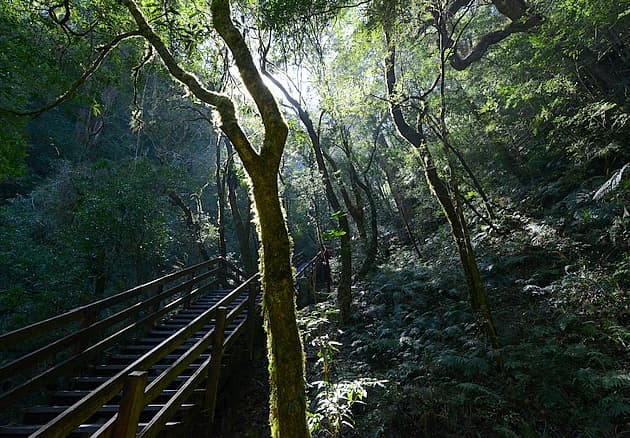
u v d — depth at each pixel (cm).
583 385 469
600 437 414
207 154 2205
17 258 1031
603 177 816
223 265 1245
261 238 267
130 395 263
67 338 450
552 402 466
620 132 818
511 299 717
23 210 1378
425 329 721
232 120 277
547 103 1034
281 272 255
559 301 621
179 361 404
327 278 1148
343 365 668
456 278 860
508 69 1117
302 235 2041
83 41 681
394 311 838
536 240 827
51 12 576
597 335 546
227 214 2038
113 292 1167
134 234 1116
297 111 934
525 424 452
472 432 473
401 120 867
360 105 990
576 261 711
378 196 2034
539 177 1101
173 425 430
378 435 501
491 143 1242
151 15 558
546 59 936
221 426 602
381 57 938
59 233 1148
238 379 680
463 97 1227
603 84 941
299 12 698
